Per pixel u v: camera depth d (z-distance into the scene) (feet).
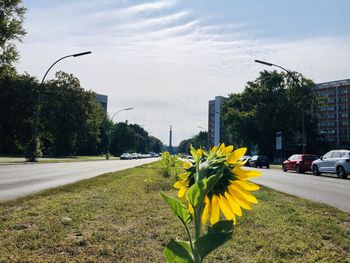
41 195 34.12
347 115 416.46
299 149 280.31
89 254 15.98
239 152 4.42
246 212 27.14
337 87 426.51
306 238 19.43
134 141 463.42
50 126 232.32
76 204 28.63
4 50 131.85
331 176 88.63
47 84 230.89
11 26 130.11
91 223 22.02
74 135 248.93
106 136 383.45
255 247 17.60
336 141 421.18
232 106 262.26
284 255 16.46
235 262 15.28
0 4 128.47
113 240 18.25
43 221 21.98
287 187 55.62
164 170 67.72
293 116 232.94
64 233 19.19
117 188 42.04
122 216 24.45
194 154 4.67
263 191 43.21
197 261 3.74
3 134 213.25
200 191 3.89
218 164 4.26
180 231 20.34
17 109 206.69
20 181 54.29
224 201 4.30
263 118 226.99
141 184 47.57
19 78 213.05
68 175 69.21
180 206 3.99
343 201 39.22
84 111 246.68
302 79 232.12
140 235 19.34
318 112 249.14
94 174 73.20
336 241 19.01
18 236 18.28
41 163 122.11
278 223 23.21
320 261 15.66
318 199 40.57
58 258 15.17
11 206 27.27
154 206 28.89
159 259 15.52
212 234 3.79
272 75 237.25
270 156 248.52
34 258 15.03
